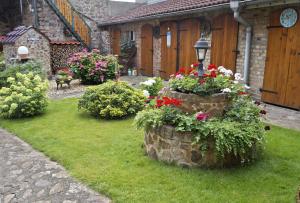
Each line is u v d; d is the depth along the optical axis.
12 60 9.69
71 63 9.98
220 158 3.46
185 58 9.31
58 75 9.62
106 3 16.39
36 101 5.98
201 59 3.88
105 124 5.37
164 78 10.55
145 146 3.97
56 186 3.17
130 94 6.05
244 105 4.05
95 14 16.03
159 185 3.09
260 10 6.73
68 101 7.39
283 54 6.33
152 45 11.14
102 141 4.45
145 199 2.83
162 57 10.55
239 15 6.58
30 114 6.00
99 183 3.16
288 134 4.64
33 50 10.66
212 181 3.16
